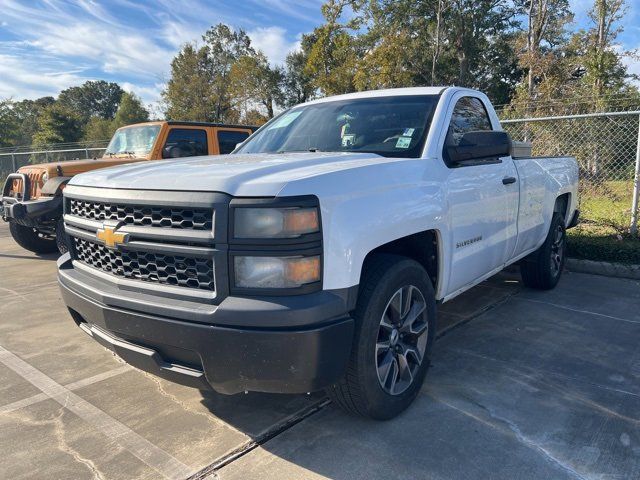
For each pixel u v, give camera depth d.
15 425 2.92
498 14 39.72
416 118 3.57
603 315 4.69
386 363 2.80
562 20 29.53
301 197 2.29
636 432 2.76
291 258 2.26
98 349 4.05
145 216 2.57
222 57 46.22
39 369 3.68
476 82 42.72
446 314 4.76
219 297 2.33
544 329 4.34
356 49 35.06
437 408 3.03
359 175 2.64
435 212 3.07
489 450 2.60
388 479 2.39
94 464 2.54
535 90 21.52
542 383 3.34
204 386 2.49
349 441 2.70
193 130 8.66
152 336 2.49
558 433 2.75
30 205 6.72
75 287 2.94
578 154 8.80
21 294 5.67
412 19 38.84
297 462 2.53
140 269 2.64
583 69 24.09
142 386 3.39
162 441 2.74
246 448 2.66
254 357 2.28
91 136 54.81
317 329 2.29
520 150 5.39
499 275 6.23
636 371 3.51
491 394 3.20
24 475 2.46
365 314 2.58
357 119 3.79
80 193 2.98
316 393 3.24
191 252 2.38
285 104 47.47
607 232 7.32
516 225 4.39
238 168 2.62
